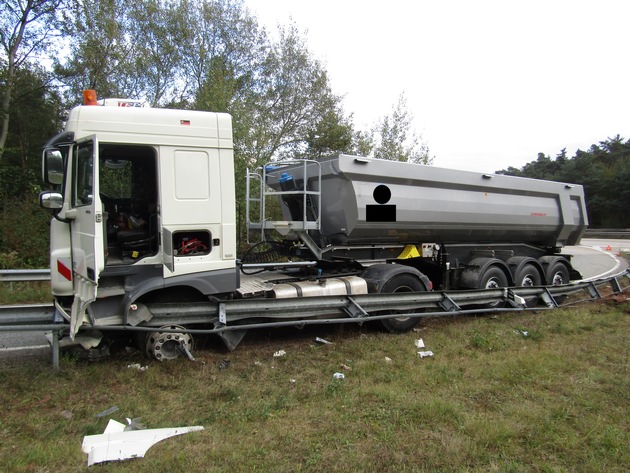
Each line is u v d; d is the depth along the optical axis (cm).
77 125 451
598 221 4547
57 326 454
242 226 868
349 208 633
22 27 1652
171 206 483
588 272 1432
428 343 602
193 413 382
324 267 695
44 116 2130
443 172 718
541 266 910
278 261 756
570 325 691
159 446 319
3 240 1158
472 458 310
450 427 354
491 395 421
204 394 418
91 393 420
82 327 448
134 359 507
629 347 576
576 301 897
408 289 684
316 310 579
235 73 1817
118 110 465
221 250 513
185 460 298
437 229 736
